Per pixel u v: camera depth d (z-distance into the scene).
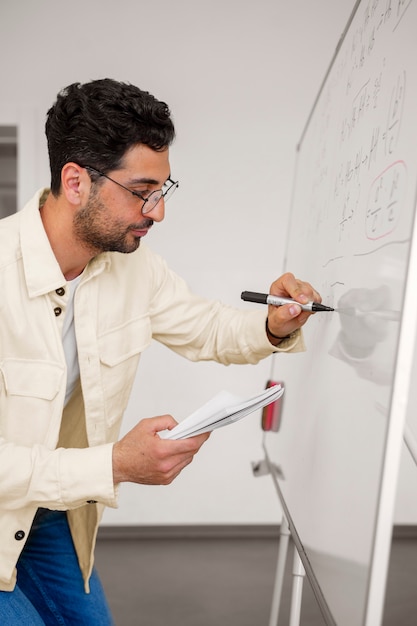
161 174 1.01
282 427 1.49
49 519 1.26
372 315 0.83
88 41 2.84
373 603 0.70
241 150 2.91
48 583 1.26
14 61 2.83
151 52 2.86
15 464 0.96
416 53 0.79
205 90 2.88
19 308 1.05
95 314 1.13
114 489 0.97
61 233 1.06
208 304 1.36
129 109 0.95
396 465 0.70
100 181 0.99
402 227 0.74
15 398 1.07
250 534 3.05
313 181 1.55
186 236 2.95
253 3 2.85
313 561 1.00
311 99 2.89
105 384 1.17
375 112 0.96
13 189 3.34
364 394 0.83
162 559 2.77
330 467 0.97
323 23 2.86
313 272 1.34
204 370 3.00
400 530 3.00
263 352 1.27
